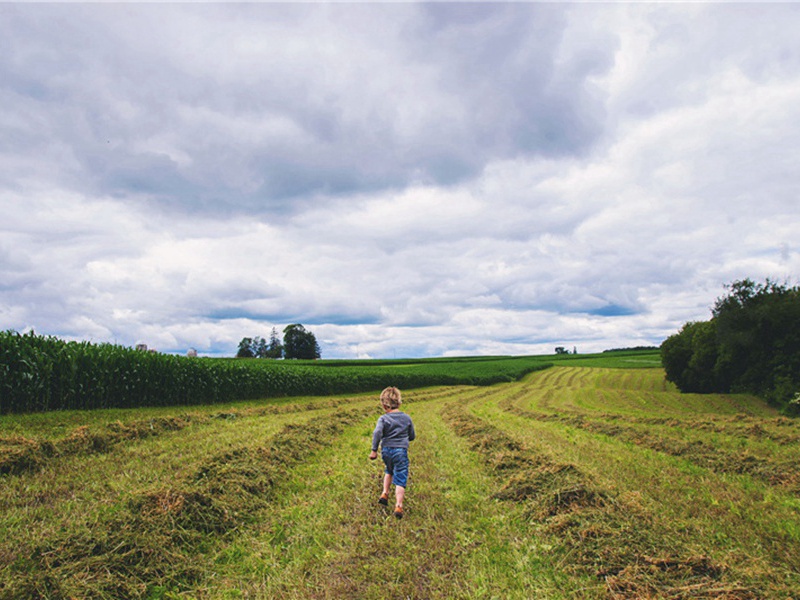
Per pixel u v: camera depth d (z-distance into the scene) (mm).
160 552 4215
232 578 4020
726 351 27547
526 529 5035
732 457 8508
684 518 5312
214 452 8281
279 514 5473
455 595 3672
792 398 21734
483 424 12570
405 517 5367
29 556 3965
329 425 12023
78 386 13531
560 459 7727
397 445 5715
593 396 30375
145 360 15789
